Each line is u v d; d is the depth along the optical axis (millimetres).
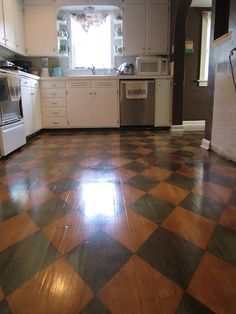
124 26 4215
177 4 3762
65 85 4023
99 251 952
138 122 4199
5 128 2441
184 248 962
